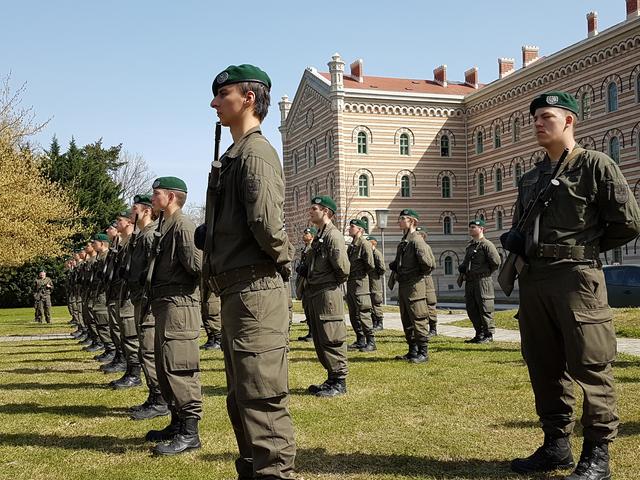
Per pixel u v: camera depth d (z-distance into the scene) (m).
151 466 5.51
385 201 51.69
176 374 5.98
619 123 38.03
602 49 39.25
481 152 52.41
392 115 52.16
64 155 45.72
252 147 4.09
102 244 12.89
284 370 4.07
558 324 4.84
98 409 7.84
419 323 10.88
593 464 4.57
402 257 10.92
